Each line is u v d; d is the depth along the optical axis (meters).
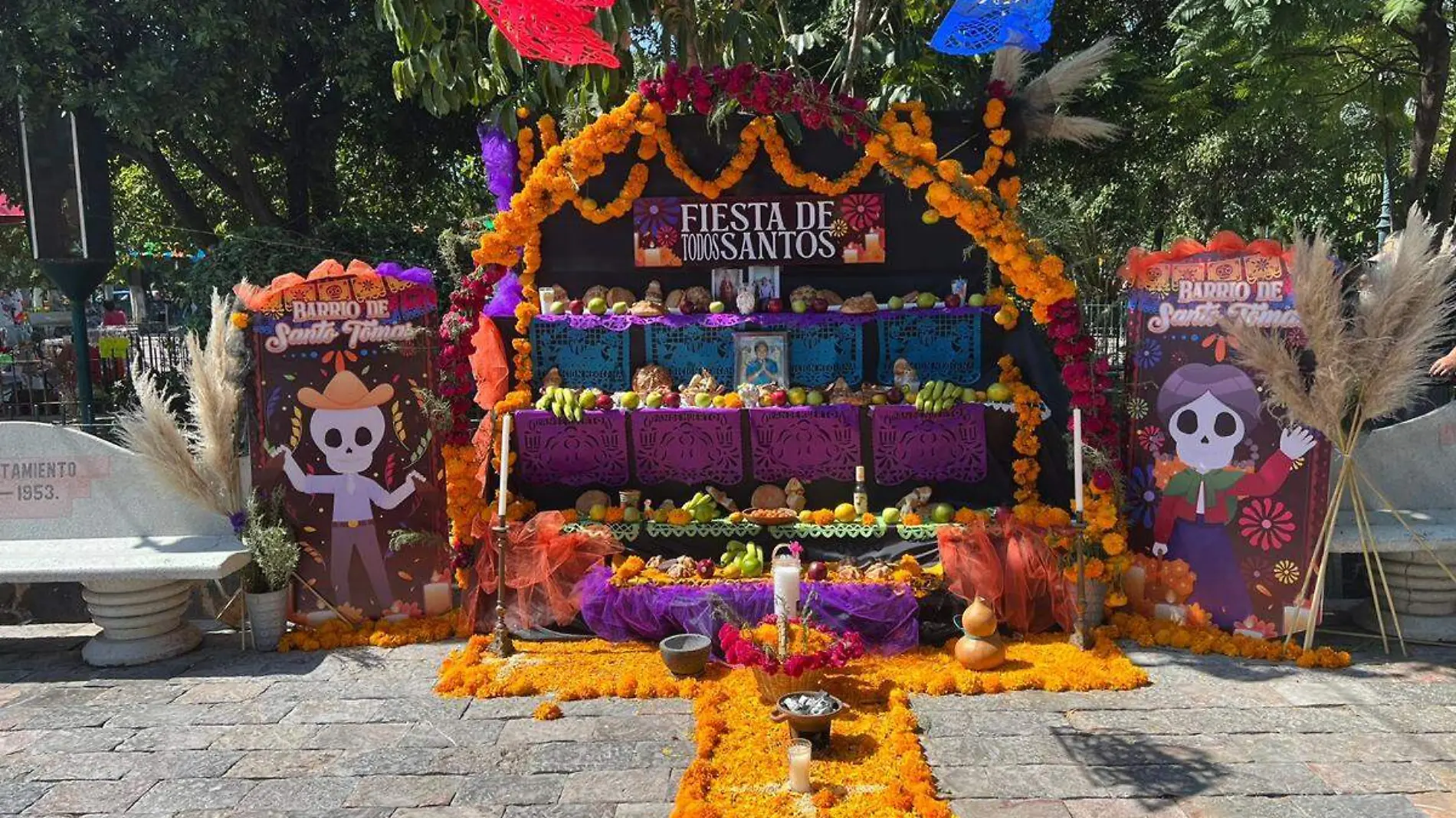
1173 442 5.21
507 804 3.60
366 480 5.53
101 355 12.70
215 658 5.24
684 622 5.09
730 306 5.90
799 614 4.79
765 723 4.21
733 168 5.77
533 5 3.79
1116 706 4.36
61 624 5.89
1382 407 4.74
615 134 5.53
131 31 9.92
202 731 4.30
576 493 5.82
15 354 14.77
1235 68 9.54
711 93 5.27
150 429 5.45
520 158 5.92
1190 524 5.19
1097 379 5.21
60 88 9.55
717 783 3.70
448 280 10.18
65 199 8.05
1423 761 3.79
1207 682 4.61
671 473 5.71
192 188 15.06
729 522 5.47
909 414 5.50
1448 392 6.68
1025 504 5.46
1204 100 10.16
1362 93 9.41
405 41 5.78
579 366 5.97
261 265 9.93
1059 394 5.59
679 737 4.15
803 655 4.21
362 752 4.06
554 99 5.88
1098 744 3.98
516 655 5.10
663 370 5.88
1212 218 13.41
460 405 5.46
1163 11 11.44
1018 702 4.42
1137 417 5.33
